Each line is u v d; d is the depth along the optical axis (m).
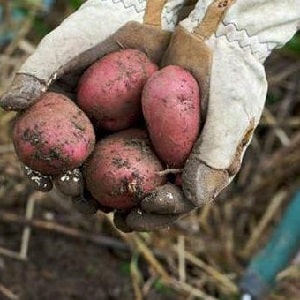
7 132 1.70
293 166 1.80
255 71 0.75
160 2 0.78
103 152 0.73
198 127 0.72
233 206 1.78
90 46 0.76
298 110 1.92
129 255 1.62
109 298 1.55
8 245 1.58
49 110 0.70
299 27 0.80
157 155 0.73
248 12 0.76
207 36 0.75
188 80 0.72
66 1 1.98
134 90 0.75
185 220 1.70
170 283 1.59
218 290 1.63
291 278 1.66
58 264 1.57
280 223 1.51
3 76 1.78
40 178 0.73
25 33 1.86
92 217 1.64
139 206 0.73
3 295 1.49
